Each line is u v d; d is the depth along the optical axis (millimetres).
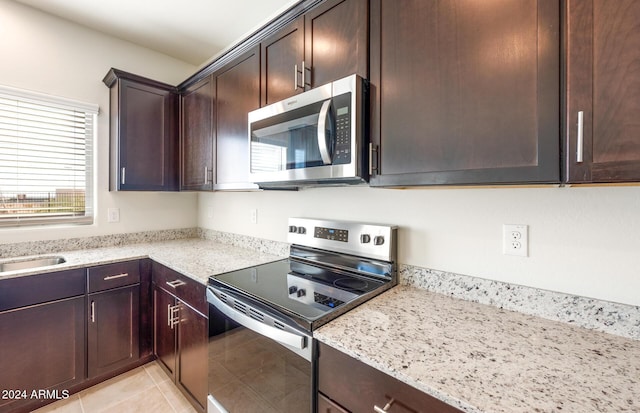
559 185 823
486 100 854
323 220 1688
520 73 793
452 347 831
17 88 1897
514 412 587
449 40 925
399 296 1240
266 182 1509
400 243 1401
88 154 2252
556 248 1007
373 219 1506
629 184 738
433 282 1292
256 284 1363
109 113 2289
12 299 1562
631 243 884
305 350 960
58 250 2086
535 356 787
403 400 731
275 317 1068
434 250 1294
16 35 1901
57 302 1703
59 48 2062
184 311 1678
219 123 1945
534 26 769
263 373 1140
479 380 686
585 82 691
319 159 1221
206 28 2188
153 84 2287
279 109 1400
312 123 1241
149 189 2277
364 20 1141
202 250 2203
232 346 1308
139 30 2213
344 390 864
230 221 2475
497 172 835
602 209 928
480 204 1167
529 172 780
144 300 2059
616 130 658
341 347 847
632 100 641
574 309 968
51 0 1884
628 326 880
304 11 1378
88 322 1819
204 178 2115
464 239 1209
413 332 921
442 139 942
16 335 1581
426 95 977
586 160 692
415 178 1003
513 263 1093
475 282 1176
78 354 1787
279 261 1794
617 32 655
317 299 1166
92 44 2205
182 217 2793
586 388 659
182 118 2395
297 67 1402
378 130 1101
